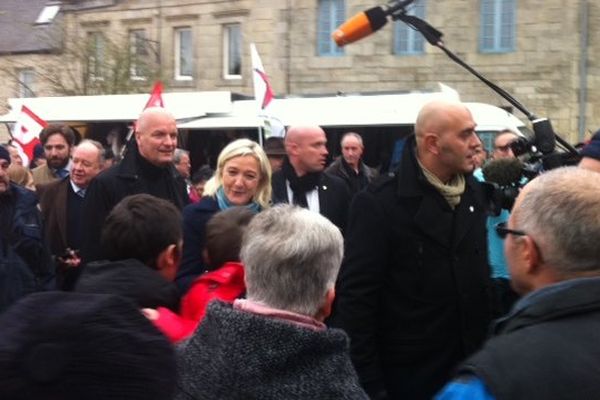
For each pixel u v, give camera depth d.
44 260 5.54
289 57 26.91
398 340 3.92
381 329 3.96
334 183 6.36
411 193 3.89
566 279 2.14
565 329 1.98
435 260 3.90
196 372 2.31
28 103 20.84
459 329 3.92
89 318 1.29
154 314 2.78
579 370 1.90
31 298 1.35
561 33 23.08
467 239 3.96
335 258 2.57
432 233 3.87
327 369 2.30
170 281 3.12
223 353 2.29
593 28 22.81
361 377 3.84
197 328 2.42
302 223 2.55
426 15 24.78
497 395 1.89
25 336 1.26
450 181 3.98
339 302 3.98
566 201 2.14
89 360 1.26
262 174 5.01
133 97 19.81
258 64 14.52
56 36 31.28
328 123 17.31
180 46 29.88
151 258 3.22
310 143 6.24
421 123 3.91
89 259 5.25
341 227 6.28
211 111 18.56
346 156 10.41
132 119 19.59
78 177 6.89
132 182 5.33
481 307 3.99
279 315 2.47
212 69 28.77
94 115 19.97
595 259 2.13
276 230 2.54
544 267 2.18
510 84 23.77
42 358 1.24
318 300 2.54
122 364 1.27
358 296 3.86
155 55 29.80
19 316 1.29
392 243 3.90
